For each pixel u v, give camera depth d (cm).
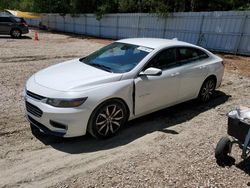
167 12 1925
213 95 720
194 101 665
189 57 587
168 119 554
